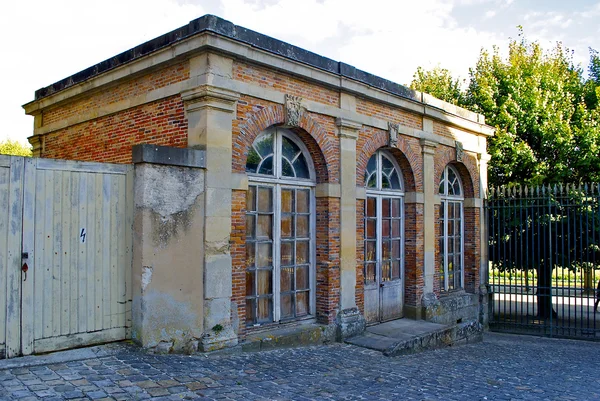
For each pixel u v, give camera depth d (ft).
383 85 33.78
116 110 27.86
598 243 44.19
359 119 31.50
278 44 26.20
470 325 36.22
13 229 18.51
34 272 18.97
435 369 24.68
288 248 28.37
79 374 17.44
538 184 48.93
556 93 51.93
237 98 23.90
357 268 31.55
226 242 23.32
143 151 20.58
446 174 42.55
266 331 26.58
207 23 22.45
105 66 28.58
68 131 32.53
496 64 54.19
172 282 21.44
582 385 22.67
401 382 21.03
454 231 43.55
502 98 51.88
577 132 49.42
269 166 27.32
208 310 22.50
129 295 21.43
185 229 21.98
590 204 41.73
